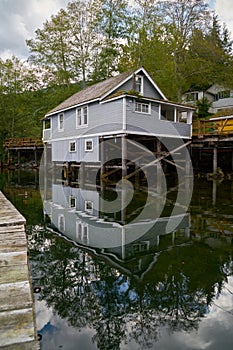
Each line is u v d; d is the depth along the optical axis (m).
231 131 13.65
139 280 3.31
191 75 24.16
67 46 26.53
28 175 19.02
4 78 29.34
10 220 3.61
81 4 25.64
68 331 2.40
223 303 2.85
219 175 15.52
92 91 16.23
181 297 2.95
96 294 3.01
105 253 4.17
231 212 6.93
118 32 25.67
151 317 2.62
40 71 27.19
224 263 3.79
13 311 1.86
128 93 12.26
